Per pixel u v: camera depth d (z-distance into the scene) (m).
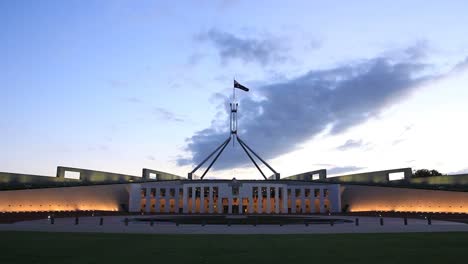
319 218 67.94
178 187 104.06
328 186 103.88
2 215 63.28
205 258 18.06
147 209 102.19
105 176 104.44
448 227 41.84
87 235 30.94
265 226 45.06
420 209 81.44
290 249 21.48
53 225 43.97
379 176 99.81
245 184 99.38
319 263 16.66
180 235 31.70
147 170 117.69
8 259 17.77
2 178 74.94
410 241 25.92
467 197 72.06
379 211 89.50
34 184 81.88
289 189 104.38
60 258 18.05
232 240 26.98
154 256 18.70
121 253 19.77
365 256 18.69
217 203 98.88
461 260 17.41
